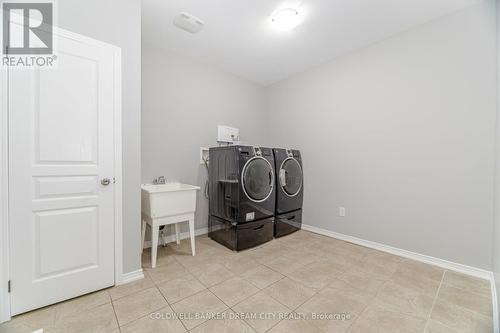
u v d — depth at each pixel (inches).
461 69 72.6
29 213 51.6
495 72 66.8
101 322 49.4
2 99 48.5
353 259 83.1
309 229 119.1
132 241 67.2
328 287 64.4
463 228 72.7
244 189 91.6
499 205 60.8
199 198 113.0
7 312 49.1
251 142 138.4
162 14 77.4
